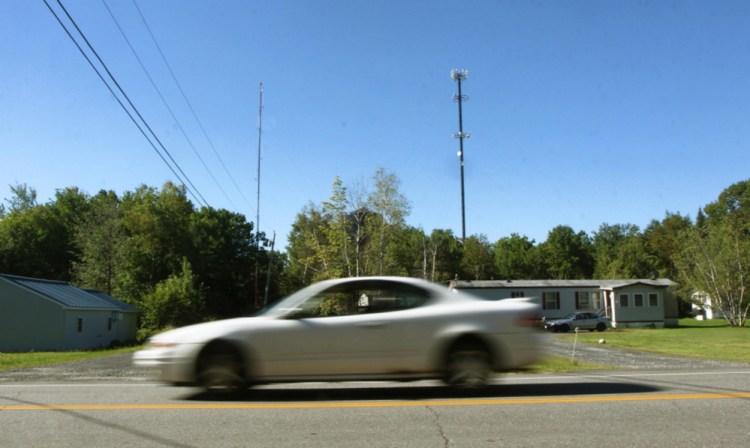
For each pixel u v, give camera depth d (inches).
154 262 2385.6
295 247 2474.2
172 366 303.7
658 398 296.7
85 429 235.3
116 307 1676.9
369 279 322.0
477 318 313.9
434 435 224.7
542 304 1897.1
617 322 1808.6
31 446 211.0
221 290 2733.8
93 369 504.1
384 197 1736.0
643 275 3065.9
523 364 313.6
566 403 284.2
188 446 210.5
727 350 851.4
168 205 2513.5
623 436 222.5
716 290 1834.4
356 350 306.2
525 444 212.1
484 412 264.7
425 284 324.5
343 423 244.7
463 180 2500.0
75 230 2508.6
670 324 1968.5
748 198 3006.9
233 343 305.3
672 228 3157.0
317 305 315.3
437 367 309.6
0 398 308.5
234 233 2746.1
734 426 237.8
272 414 262.7
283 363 304.5
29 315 1357.0
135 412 268.1
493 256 3238.2
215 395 309.0
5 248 2358.5
